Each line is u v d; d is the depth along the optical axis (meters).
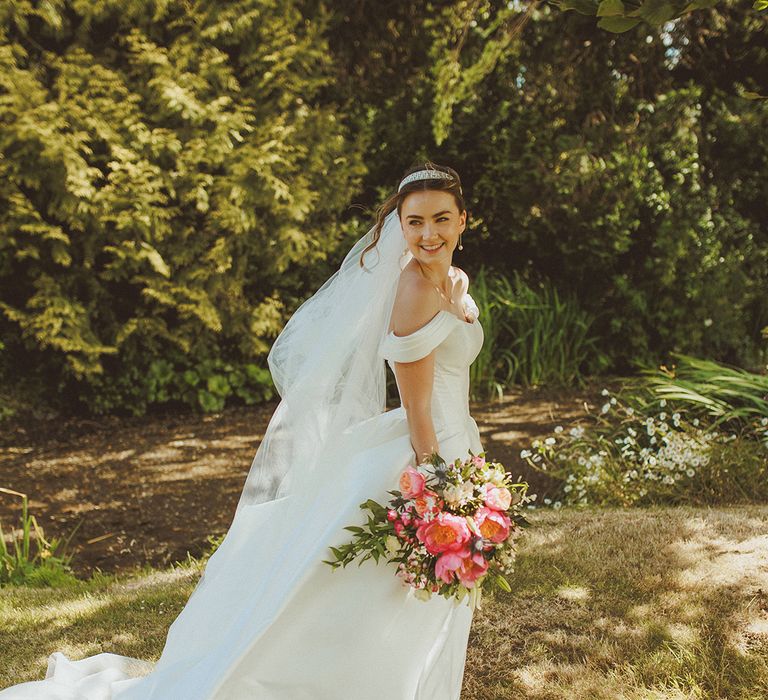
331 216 8.53
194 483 6.20
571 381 8.49
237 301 8.12
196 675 2.27
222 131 7.46
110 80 7.29
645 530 4.18
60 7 7.20
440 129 8.13
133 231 7.52
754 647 2.99
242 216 7.54
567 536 4.19
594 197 8.60
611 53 8.66
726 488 5.14
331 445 2.38
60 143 6.86
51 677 2.96
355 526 2.17
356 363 2.39
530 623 3.29
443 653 2.36
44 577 4.49
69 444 7.19
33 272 7.42
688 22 8.61
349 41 9.08
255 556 2.43
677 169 8.82
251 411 8.20
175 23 7.51
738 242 9.15
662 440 5.91
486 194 8.93
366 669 2.20
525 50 8.81
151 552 5.06
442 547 2.03
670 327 8.91
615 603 3.39
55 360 7.77
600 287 8.99
